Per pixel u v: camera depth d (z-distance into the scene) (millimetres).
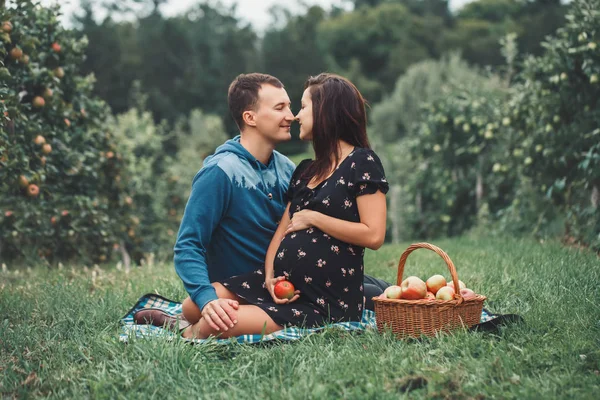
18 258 7734
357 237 3361
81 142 7648
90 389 2662
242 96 3715
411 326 3146
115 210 8930
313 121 3504
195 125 29469
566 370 2559
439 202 11516
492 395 2389
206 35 49625
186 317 3514
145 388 2621
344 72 52281
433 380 2510
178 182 13055
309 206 3475
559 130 7656
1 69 4895
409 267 5586
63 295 4371
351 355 2840
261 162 3805
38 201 7422
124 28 49562
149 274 5840
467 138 10672
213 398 2490
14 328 3562
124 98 43688
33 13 6254
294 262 3404
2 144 5191
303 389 2486
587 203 7555
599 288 4105
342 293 3438
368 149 3473
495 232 8898
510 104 8656
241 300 3498
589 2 7223
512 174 9492
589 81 7348
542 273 4625
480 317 3361
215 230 3672
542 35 38125
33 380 2785
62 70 6762
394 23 57375
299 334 3232
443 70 33875
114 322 3783
